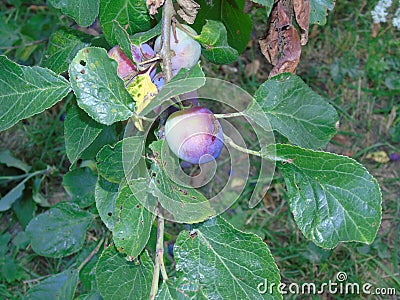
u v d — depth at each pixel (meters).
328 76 0.73
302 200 0.24
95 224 0.55
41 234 0.42
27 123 0.69
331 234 0.24
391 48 0.74
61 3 0.27
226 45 0.30
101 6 0.28
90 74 0.22
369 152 0.68
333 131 0.27
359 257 0.58
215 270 0.24
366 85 0.73
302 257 0.57
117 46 0.26
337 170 0.24
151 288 0.24
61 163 0.65
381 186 0.65
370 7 0.76
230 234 0.24
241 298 0.24
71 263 0.58
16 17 0.74
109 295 0.25
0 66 0.25
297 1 0.27
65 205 0.43
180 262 0.24
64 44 0.34
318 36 0.75
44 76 0.26
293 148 0.24
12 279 0.57
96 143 0.34
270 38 0.29
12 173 0.64
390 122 0.69
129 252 0.22
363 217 0.23
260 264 0.24
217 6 0.34
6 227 0.62
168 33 0.25
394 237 0.61
